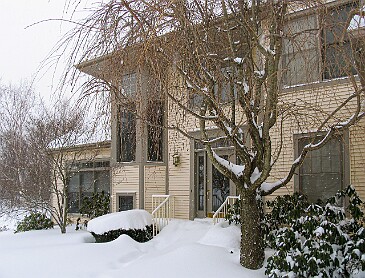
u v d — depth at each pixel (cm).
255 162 677
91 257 797
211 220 1093
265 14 647
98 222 1061
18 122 1631
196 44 593
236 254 751
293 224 712
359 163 837
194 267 673
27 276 708
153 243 970
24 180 1331
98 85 658
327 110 862
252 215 694
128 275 671
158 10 538
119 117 745
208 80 613
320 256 603
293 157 927
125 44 589
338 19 654
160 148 1252
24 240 1075
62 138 1239
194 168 1187
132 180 1293
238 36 701
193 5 632
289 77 890
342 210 717
